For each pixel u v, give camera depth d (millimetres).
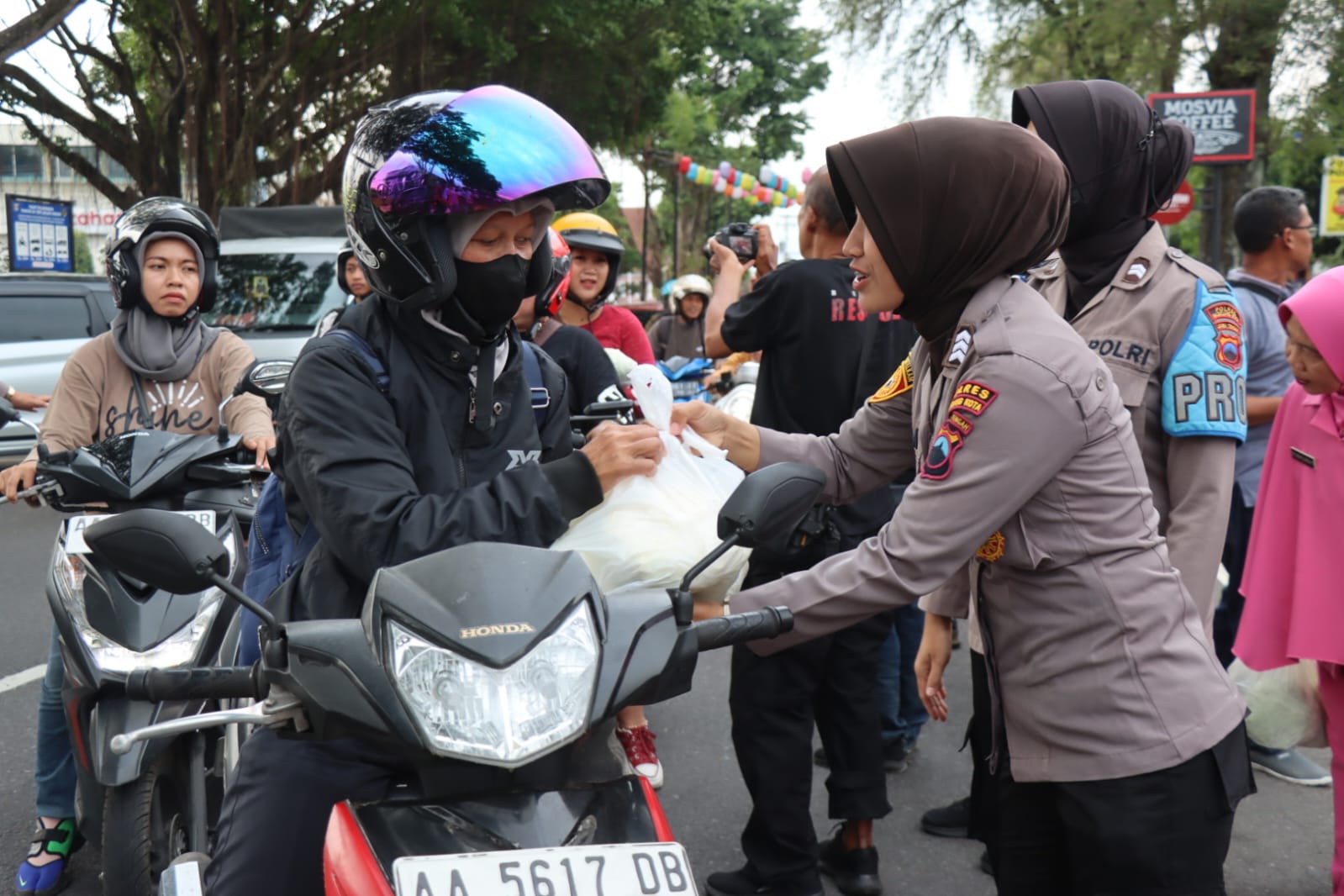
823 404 3457
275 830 1938
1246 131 11680
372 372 2092
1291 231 4527
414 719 1589
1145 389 2730
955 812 4008
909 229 2061
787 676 3277
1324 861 3775
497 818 1661
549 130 2057
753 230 3955
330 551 2088
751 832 3387
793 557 3307
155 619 2879
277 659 1685
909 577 2002
